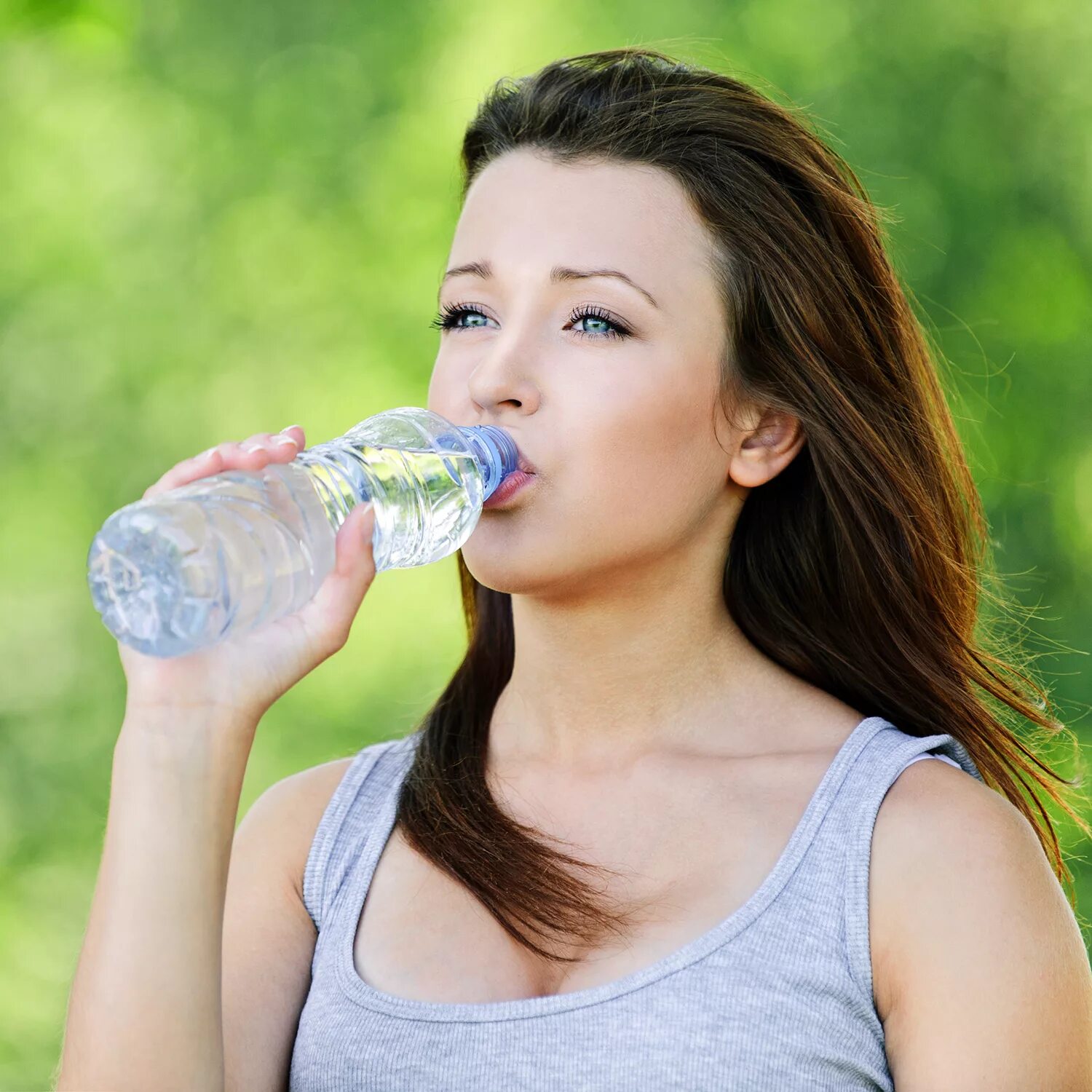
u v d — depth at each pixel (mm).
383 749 5301
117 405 15383
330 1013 4504
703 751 4871
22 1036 14250
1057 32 14344
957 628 5395
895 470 5207
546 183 4801
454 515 4344
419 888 4699
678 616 4902
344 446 4395
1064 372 13867
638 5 14375
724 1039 4180
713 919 4387
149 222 15539
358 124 15305
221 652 4102
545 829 4781
